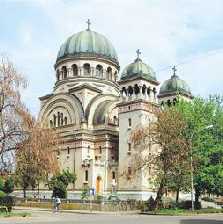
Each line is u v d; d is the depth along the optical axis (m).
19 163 47.72
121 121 87.62
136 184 81.44
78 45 102.88
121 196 83.38
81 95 96.94
